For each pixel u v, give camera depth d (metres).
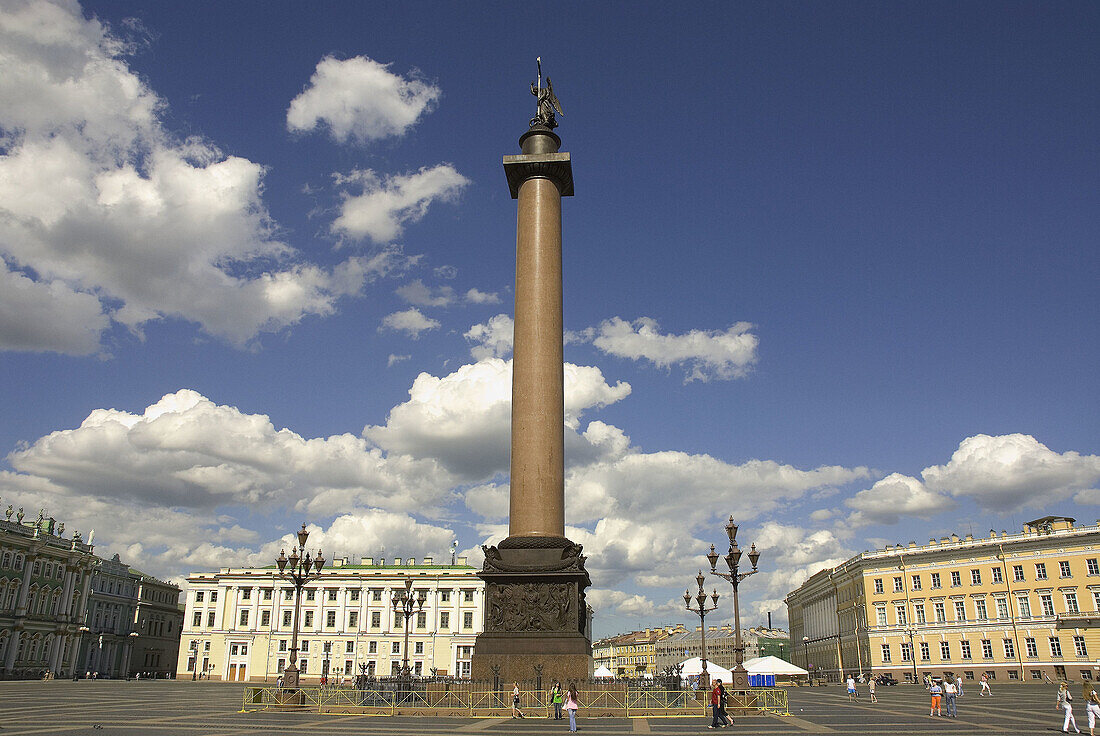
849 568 99.62
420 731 24.48
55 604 97.12
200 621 99.12
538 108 40.94
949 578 87.31
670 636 187.12
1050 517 87.25
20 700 42.38
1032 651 80.00
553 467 34.28
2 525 91.31
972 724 29.75
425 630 96.69
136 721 28.52
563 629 32.34
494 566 33.09
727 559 36.50
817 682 96.00
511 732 24.30
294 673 36.41
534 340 35.72
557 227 37.97
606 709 31.33
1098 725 29.16
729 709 33.38
